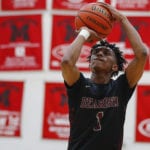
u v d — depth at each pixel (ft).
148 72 25.18
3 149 25.73
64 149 25.38
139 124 24.94
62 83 25.81
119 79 12.49
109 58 12.71
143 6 25.67
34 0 26.43
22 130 25.81
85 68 25.38
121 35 25.53
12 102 26.08
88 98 12.11
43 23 26.25
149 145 24.81
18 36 26.45
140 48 12.43
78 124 12.04
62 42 26.00
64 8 26.13
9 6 26.68
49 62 25.98
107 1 25.71
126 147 24.81
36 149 25.55
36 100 25.90
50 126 25.62
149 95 25.07
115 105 12.03
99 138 11.81
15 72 26.27
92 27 13.09
